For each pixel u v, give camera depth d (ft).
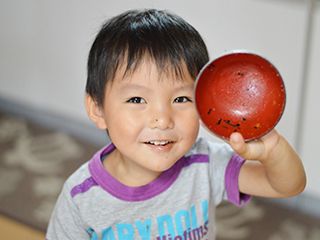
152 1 6.79
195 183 3.14
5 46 8.23
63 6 7.43
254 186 3.09
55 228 3.17
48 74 8.02
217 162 3.20
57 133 8.02
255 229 6.25
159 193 3.05
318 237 6.19
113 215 3.08
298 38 6.04
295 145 6.51
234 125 2.52
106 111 2.90
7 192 6.68
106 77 2.84
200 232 3.19
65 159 7.41
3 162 7.29
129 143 2.80
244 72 2.52
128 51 2.74
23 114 8.45
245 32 6.34
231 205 6.62
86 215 3.08
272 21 6.13
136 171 3.07
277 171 2.79
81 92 7.82
